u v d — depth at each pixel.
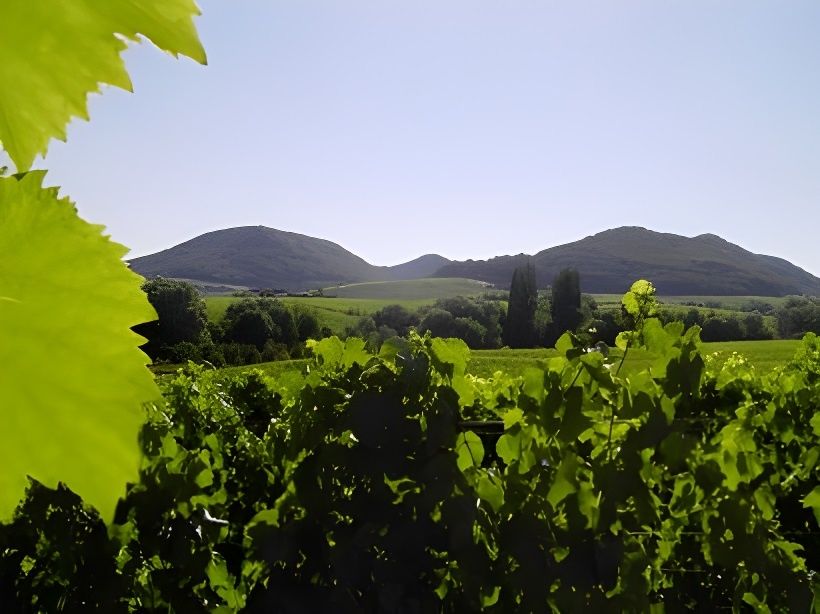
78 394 0.56
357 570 2.33
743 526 2.51
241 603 3.49
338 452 2.37
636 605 2.32
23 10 0.51
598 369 2.43
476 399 5.39
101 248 0.56
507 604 2.31
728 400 5.00
